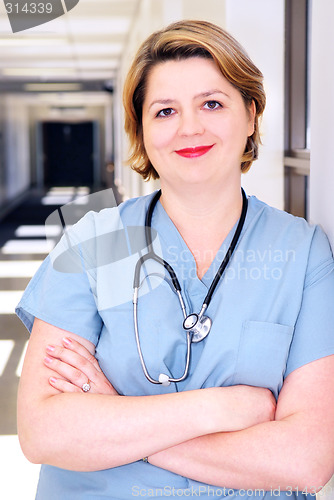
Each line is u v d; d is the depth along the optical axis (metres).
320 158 1.15
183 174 0.96
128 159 1.11
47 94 12.84
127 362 0.97
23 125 15.68
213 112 0.95
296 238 1.01
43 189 16.59
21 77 10.65
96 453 0.90
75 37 6.50
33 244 6.75
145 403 0.90
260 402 0.92
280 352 0.95
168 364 0.98
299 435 0.89
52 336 1.01
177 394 0.91
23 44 6.79
